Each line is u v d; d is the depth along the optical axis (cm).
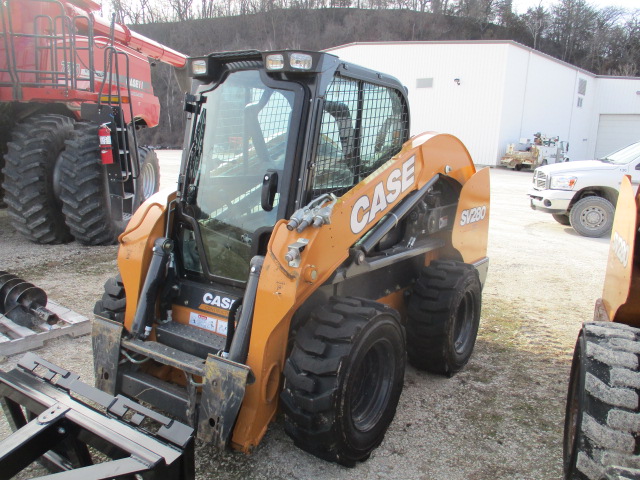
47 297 484
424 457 305
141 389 293
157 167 946
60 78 693
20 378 250
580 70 3084
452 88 2625
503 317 531
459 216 418
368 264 327
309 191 294
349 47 2852
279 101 297
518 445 319
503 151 2605
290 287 262
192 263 334
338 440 267
